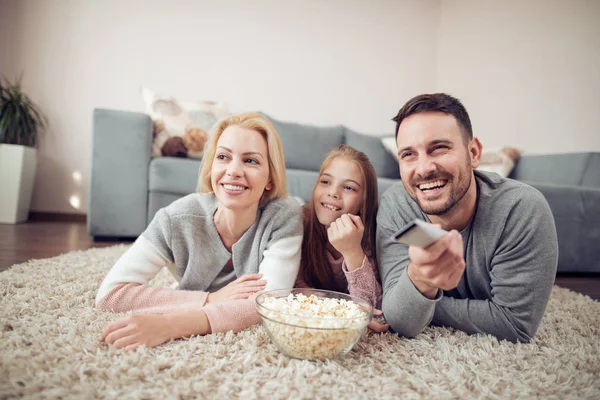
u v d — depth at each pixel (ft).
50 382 1.81
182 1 10.69
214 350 2.22
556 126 8.51
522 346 2.52
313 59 11.45
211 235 3.11
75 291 3.35
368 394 1.87
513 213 2.55
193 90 10.78
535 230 2.48
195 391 1.80
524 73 9.26
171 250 3.08
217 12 10.88
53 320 2.60
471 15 10.91
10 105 9.19
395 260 2.84
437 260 1.95
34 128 9.68
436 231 1.76
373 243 3.43
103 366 1.98
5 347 2.18
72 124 10.22
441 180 2.41
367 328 2.76
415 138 2.43
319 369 2.01
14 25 10.05
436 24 12.07
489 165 8.08
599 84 7.77
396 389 1.90
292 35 11.32
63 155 10.18
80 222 9.95
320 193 3.40
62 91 10.19
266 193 3.29
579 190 6.42
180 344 2.28
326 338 2.11
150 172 7.09
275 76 11.24
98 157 7.02
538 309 2.52
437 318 2.78
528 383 2.06
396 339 2.58
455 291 2.98
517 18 9.51
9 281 3.57
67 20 10.21
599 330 3.12
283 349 2.20
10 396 1.72
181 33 10.71
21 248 5.77
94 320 2.62
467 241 2.69
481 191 2.66
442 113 2.41
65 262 4.66
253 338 2.39
